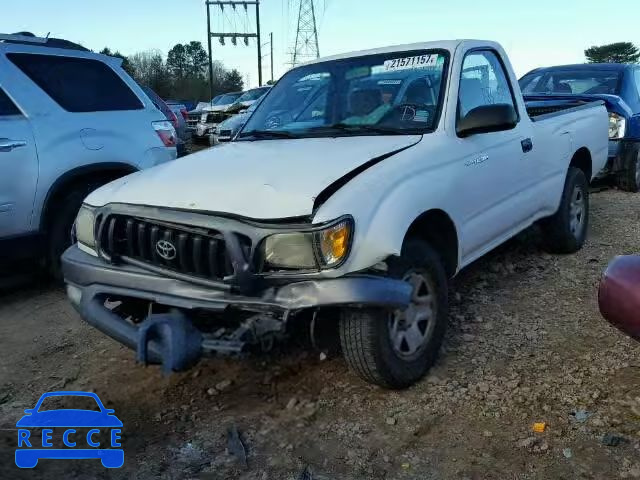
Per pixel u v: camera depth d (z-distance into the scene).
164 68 62.00
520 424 3.17
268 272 3.01
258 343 3.06
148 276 3.27
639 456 2.88
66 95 5.57
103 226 3.44
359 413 3.34
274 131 4.44
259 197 3.09
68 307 5.10
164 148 6.20
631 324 2.68
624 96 9.09
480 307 4.70
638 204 8.15
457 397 3.43
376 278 3.04
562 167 5.43
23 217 5.15
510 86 4.87
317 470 2.90
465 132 4.01
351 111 4.30
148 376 3.85
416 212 3.31
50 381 3.84
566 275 5.32
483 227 4.18
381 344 3.25
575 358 3.84
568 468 2.83
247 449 3.08
